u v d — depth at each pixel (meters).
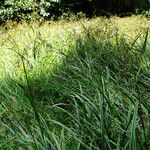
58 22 12.50
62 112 4.19
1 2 15.17
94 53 5.36
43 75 5.71
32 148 2.84
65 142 2.95
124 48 5.29
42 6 15.25
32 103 2.86
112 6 16.59
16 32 10.35
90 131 3.12
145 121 3.12
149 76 4.51
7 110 4.04
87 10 16.62
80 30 9.17
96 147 2.82
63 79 5.08
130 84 4.11
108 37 6.01
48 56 6.61
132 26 10.62
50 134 2.95
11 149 3.19
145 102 3.22
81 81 4.60
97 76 4.27
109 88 3.81
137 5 16.55
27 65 5.91
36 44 7.39
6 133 3.76
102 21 10.06
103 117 2.83
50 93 5.12
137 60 4.76
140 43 6.35
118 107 3.49
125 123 3.03
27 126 3.58
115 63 4.89
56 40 8.24
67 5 16.03
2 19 15.09
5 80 5.16
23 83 5.32
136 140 2.75
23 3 15.06
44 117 3.95
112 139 2.92
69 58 5.55
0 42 8.73
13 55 7.29
